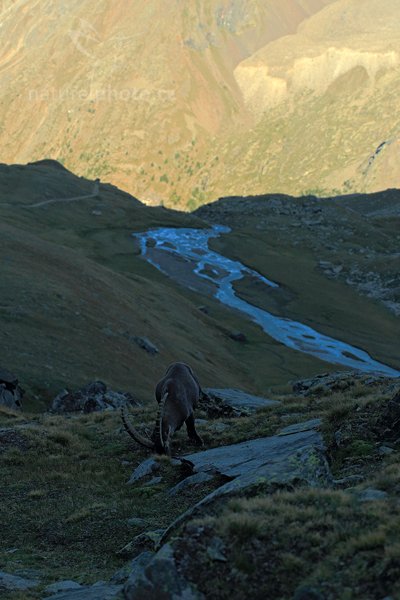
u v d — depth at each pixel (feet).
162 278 603.67
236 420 74.69
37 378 201.98
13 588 37.22
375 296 619.26
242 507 30.96
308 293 609.83
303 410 73.92
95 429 83.51
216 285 611.88
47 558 44.86
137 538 43.70
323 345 484.33
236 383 306.96
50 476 63.82
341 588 24.58
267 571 26.58
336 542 27.32
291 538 27.94
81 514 51.26
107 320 289.33
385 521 28.07
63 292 297.12
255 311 551.18
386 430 52.08
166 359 283.79
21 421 93.15
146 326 317.01
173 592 26.12
